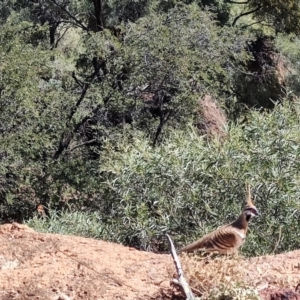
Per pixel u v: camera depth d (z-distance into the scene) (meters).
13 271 5.46
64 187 17.64
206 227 9.93
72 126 18.78
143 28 18.39
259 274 5.13
